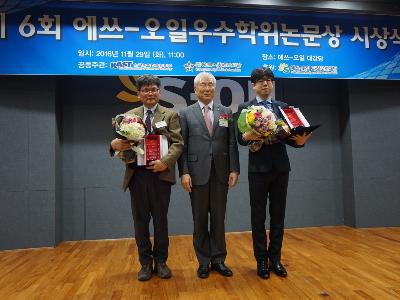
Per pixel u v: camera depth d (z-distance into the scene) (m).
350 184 3.98
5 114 3.34
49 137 3.41
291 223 3.99
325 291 1.95
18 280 2.29
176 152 2.14
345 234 3.58
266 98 2.26
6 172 3.33
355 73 3.74
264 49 3.59
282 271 2.21
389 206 3.96
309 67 3.66
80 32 3.31
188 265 2.55
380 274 2.23
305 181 4.05
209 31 3.51
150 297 1.92
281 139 2.07
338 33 3.74
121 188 3.74
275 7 3.58
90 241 3.62
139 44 3.39
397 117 4.00
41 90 3.41
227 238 3.53
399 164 3.98
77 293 2.02
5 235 3.28
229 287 2.05
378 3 3.71
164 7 3.44
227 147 2.32
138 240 2.26
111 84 3.78
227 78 3.90
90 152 3.71
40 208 3.36
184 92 3.82
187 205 3.79
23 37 3.23
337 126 4.12
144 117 2.26
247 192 3.91
